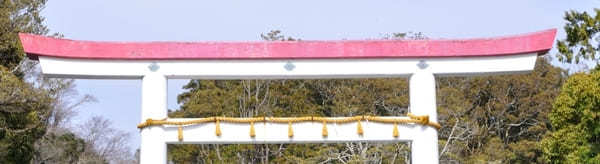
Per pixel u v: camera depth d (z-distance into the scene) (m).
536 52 10.63
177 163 30.22
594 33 17.83
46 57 10.53
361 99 28.34
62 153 32.44
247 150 27.80
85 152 37.94
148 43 10.70
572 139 16.84
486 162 26.08
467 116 28.28
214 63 10.64
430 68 10.70
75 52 10.55
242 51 10.64
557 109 17.23
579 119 17.00
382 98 28.61
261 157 27.58
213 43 10.71
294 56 10.60
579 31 17.62
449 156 24.97
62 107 31.11
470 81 30.38
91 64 10.60
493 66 10.70
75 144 34.56
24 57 20.17
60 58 10.55
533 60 10.67
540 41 10.61
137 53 10.60
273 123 10.57
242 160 27.69
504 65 10.70
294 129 10.54
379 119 10.52
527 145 27.34
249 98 28.52
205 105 28.58
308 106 29.05
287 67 10.63
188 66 10.62
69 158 33.56
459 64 10.71
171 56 10.58
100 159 38.22
